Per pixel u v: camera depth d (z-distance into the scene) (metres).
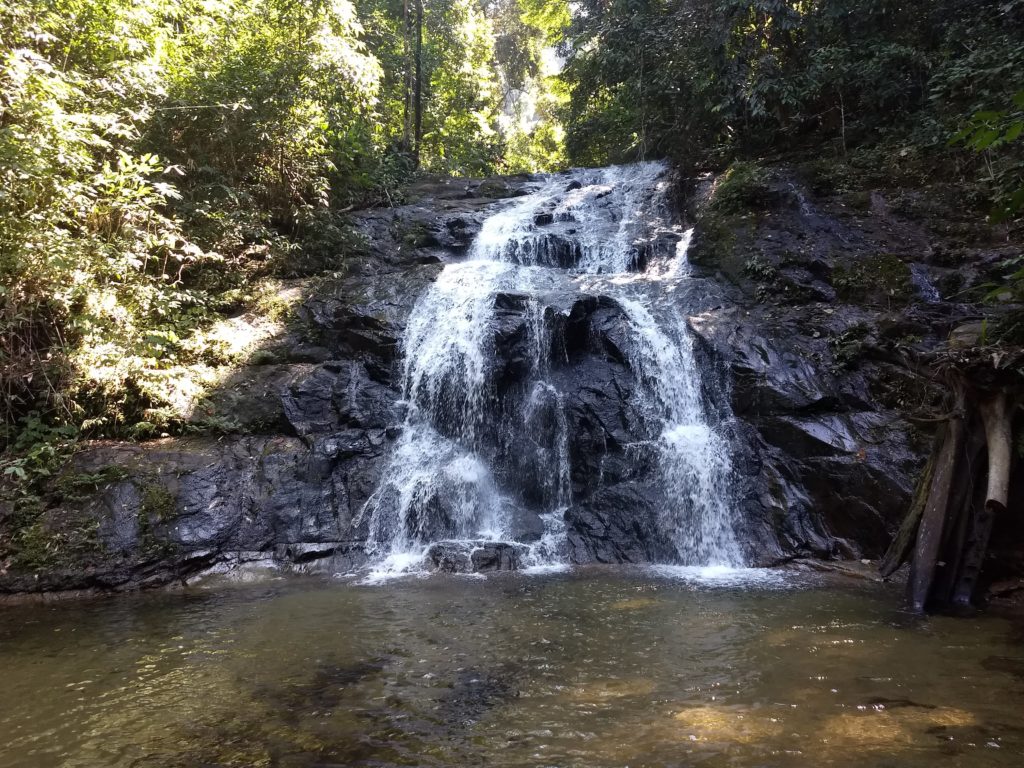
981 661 4.25
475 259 12.95
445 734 3.38
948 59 11.52
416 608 5.72
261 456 8.27
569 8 25.48
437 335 9.66
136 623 5.50
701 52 14.30
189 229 11.03
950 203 10.55
